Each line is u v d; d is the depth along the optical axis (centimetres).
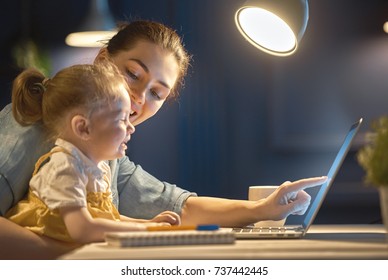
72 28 559
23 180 198
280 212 210
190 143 529
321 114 522
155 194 236
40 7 560
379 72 517
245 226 219
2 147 201
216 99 529
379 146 124
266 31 245
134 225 166
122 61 222
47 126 192
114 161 231
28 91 200
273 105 523
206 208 226
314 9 521
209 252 117
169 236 129
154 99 227
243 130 530
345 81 520
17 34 558
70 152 178
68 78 186
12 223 187
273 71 524
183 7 531
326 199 517
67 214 170
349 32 520
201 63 529
